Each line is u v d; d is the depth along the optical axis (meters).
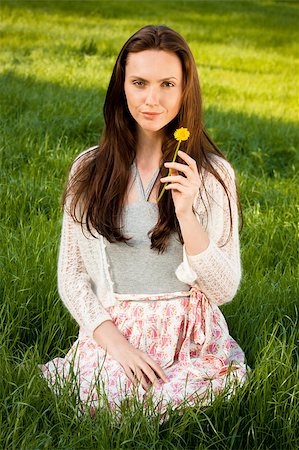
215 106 9.79
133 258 3.46
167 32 3.24
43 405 3.29
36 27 14.66
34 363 3.48
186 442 3.24
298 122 9.50
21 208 5.56
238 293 4.37
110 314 3.51
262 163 7.32
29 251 4.66
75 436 3.12
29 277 4.35
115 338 3.41
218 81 12.09
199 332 3.42
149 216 3.42
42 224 5.17
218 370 3.41
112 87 3.39
